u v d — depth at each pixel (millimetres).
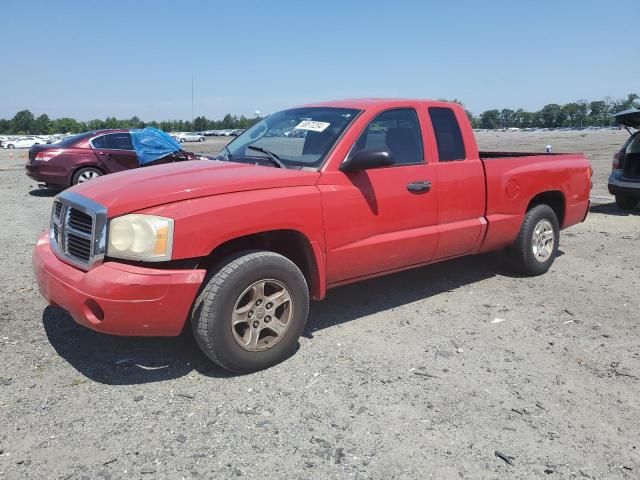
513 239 6004
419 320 4914
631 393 3680
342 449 3012
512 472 2859
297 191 4008
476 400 3551
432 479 2793
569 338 4562
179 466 2842
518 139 55438
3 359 3967
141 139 12812
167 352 4148
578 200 6695
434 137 5059
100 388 3607
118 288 3334
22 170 21797
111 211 3441
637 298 5594
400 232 4711
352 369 3939
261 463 2881
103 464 2844
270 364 3928
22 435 3074
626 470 2896
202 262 3824
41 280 3887
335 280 4402
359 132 4473
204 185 3688
